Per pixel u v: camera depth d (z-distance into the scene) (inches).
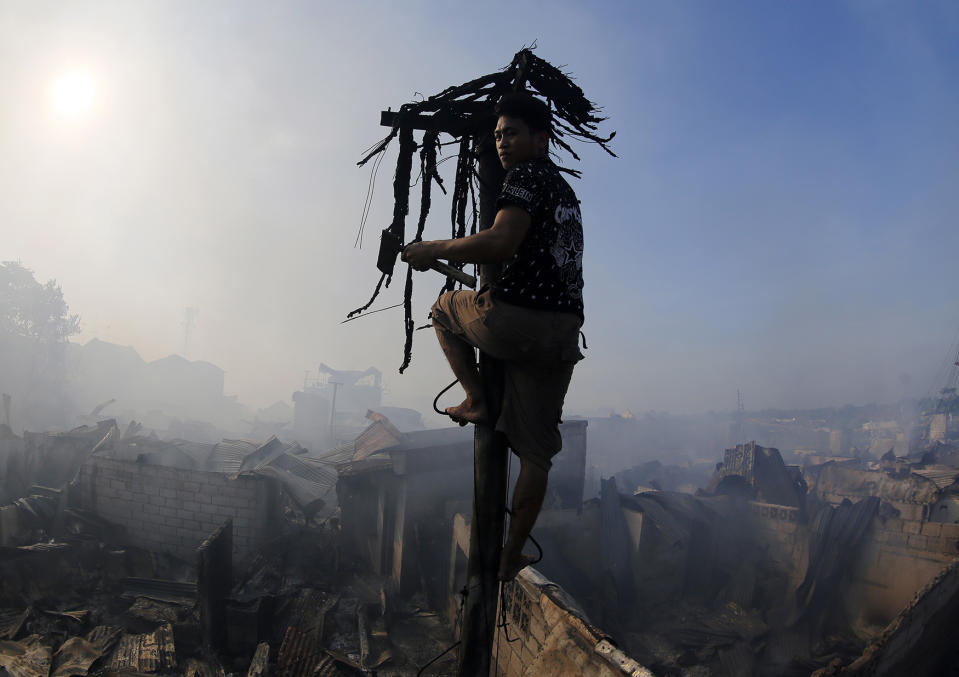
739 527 892.0
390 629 651.5
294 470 982.4
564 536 790.5
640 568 791.7
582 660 221.1
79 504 818.2
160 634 576.1
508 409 65.5
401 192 95.6
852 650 700.7
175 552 783.1
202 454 1020.5
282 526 850.8
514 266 59.4
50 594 653.9
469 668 70.7
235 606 596.7
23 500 781.3
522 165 60.6
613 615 724.7
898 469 1306.6
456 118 93.8
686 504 893.8
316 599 674.8
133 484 799.7
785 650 695.7
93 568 717.3
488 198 84.6
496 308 59.9
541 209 58.9
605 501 828.0
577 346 64.4
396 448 743.1
